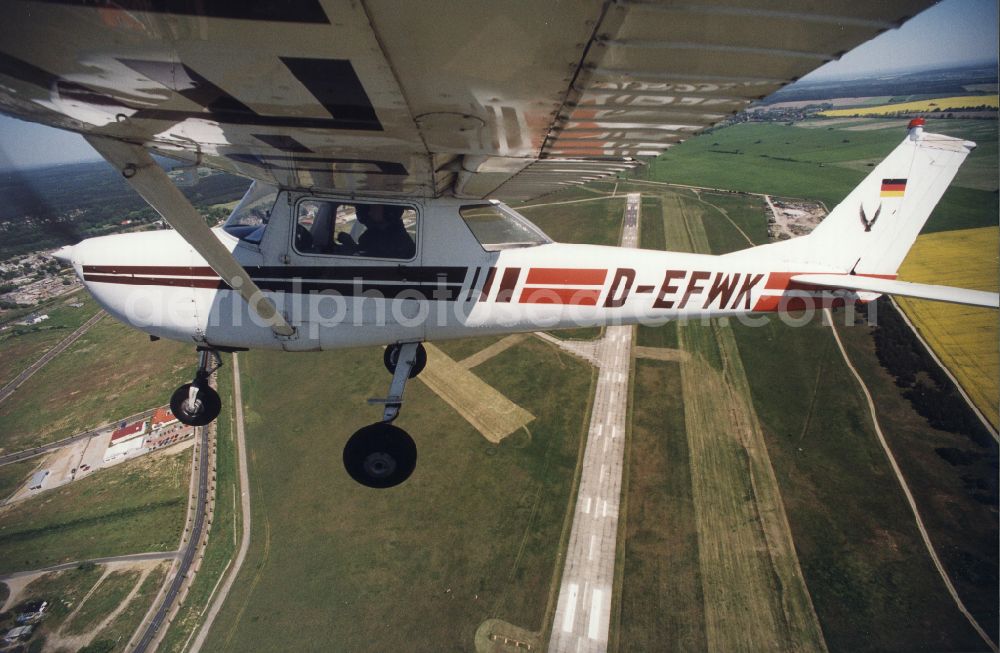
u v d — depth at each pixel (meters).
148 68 2.12
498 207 5.04
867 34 1.78
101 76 2.22
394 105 2.52
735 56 1.98
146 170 3.07
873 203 6.76
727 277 5.99
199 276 4.65
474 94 2.38
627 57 1.98
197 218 3.42
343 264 4.65
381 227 4.69
